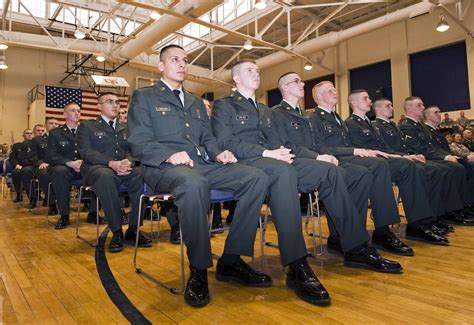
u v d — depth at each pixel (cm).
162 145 183
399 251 217
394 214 226
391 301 144
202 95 1305
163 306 145
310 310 137
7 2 741
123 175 265
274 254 232
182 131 195
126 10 893
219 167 188
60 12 1027
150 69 901
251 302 148
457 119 753
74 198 581
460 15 723
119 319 133
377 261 187
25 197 653
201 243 154
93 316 136
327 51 1030
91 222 376
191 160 175
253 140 215
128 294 160
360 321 126
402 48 874
